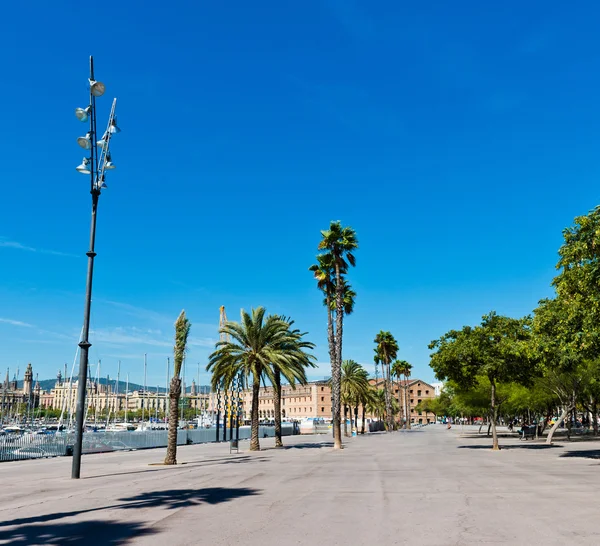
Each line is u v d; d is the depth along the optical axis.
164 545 8.58
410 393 197.62
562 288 26.50
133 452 40.28
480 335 36.06
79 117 20.45
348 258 45.84
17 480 19.94
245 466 25.53
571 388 40.75
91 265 21.31
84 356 20.98
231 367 39.28
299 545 8.45
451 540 8.68
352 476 19.81
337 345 43.38
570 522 10.12
